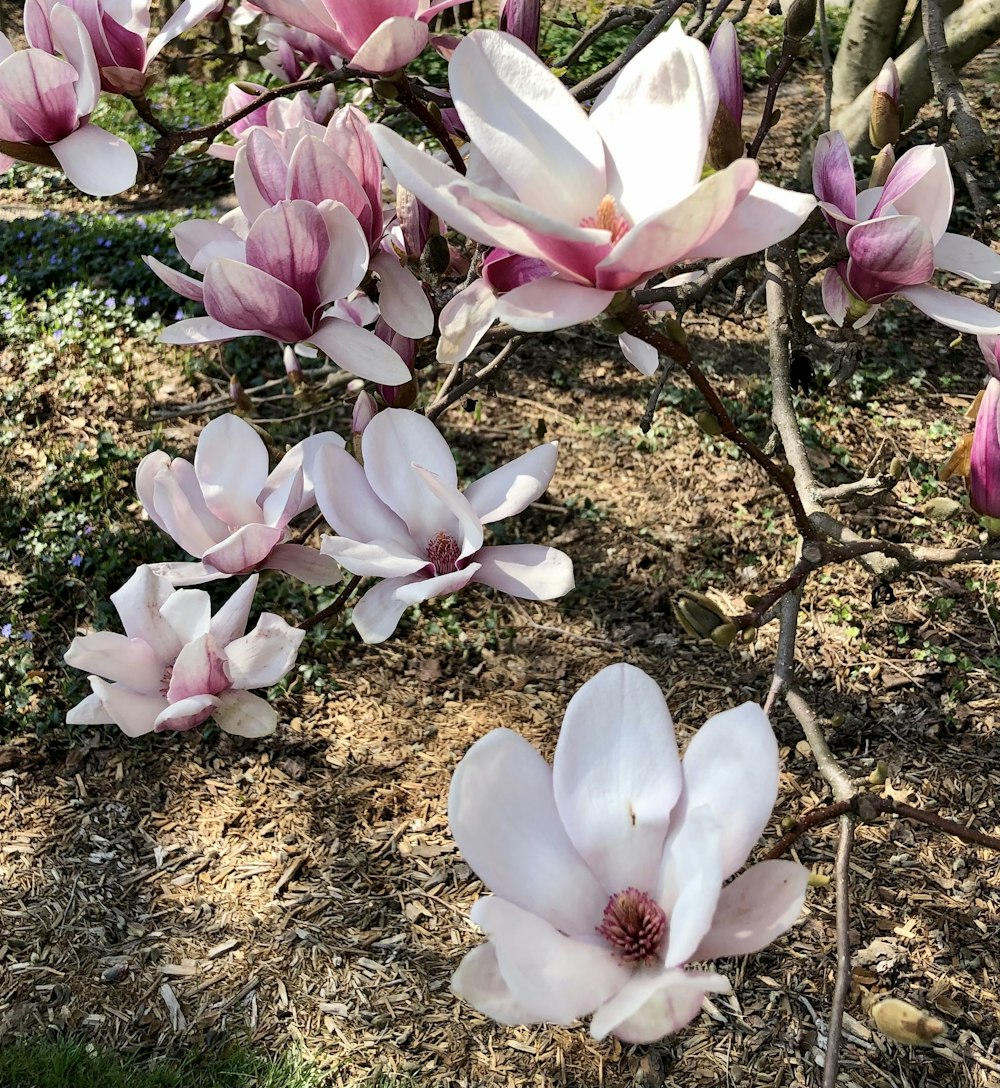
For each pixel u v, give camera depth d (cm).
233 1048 198
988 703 258
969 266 66
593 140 50
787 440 96
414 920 222
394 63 63
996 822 231
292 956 214
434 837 238
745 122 450
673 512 315
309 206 61
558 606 291
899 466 85
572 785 47
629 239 42
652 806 47
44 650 273
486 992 41
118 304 399
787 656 81
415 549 63
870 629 279
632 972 44
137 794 248
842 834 64
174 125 514
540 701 267
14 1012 204
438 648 282
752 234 45
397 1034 201
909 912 216
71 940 217
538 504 315
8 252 434
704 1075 191
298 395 95
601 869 46
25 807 244
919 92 276
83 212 480
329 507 62
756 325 377
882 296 66
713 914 41
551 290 47
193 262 69
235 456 66
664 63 49
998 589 287
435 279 73
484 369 91
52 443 335
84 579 288
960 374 362
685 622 66
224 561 63
